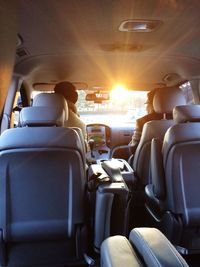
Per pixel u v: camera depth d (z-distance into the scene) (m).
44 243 1.84
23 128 1.63
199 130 1.84
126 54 3.00
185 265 0.60
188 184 1.90
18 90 3.40
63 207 1.75
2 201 1.69
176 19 2.15
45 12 1.99
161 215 2.24
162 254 0.63
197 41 2.63
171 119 2.86
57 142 1.63
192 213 1.92
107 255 0.69
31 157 1.63
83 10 1.98
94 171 1.90
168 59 3.20
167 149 1.89
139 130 3.50
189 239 2.03
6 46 1.58
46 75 3.77
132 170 2.80
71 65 3.35
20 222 1.73
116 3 1.88
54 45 2.67
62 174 1.70
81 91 4.75
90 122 4.90
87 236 1.84
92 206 1.83
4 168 1.63
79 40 2.56
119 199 1.71
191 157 1.86
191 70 3.62
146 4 1.89
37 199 1.72
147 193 2.51
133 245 0.73
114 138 4.62
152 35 2.47
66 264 1.90
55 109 1.85
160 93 2.82
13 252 1.82
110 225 1.73
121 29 2.33
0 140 1.61
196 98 3.94
